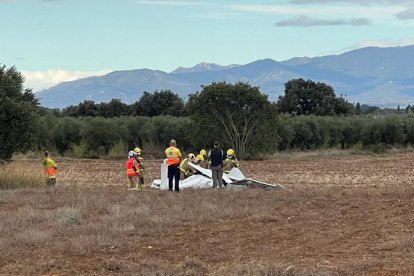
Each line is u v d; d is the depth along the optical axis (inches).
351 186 1305.4
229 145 2411.4
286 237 663.1
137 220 759.1
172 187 1149.1
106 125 2623.0
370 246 600.1
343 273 476.7
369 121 3233.3
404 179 1498.5
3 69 1402.6
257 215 808.3
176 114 3575.3
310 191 1085.8
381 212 826.2
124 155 2581.2
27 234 650.2
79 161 2329.0
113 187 1310.3
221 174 1201.4
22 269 507.2
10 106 1334.9
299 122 2955.2
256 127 2413.9
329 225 739.4
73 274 494.3
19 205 951.0
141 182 1273.4
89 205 916.6
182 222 764.6
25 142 1366.9
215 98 2380.7
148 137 2679.6
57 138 2615.7
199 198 984.3
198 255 570.6
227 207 880.3
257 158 2452.0
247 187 1192.2
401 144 3235.7
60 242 616.7
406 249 568.7
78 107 3681.1
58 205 940.6
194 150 2647.6
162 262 528.7
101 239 626.2
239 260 540.1
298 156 2613.2
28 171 1325.0
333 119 3154.5
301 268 494.3
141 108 3624.5
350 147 3211.1
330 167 1995.6
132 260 542.3
